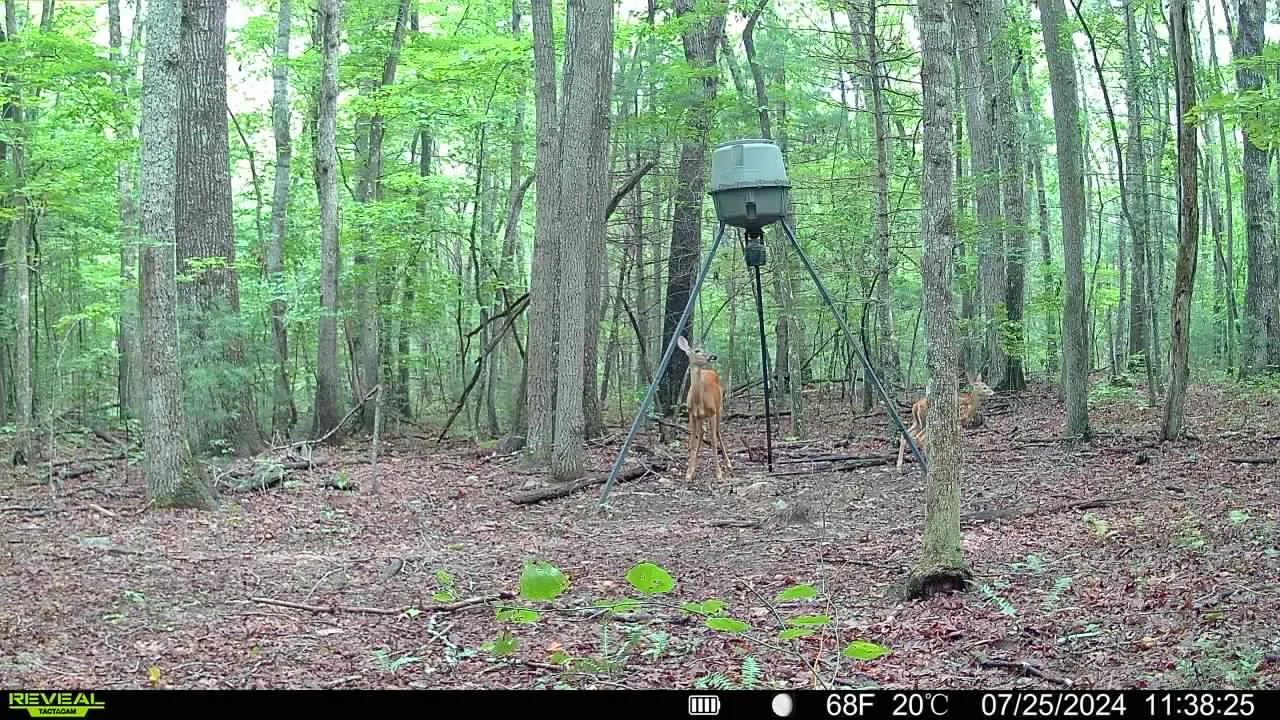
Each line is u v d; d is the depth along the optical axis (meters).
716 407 14.03
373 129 21.78
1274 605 6.30
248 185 26.52
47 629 6.69
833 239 20.36
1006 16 21.78
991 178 19.14
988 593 7.13
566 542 10.36
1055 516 9.94
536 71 15.30
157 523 10.84
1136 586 7.10
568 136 13.96
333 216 18.88
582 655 6.22
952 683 5.50
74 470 14.53
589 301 17.67
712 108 19.53
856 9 17.31
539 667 5.98
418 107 19.36
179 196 15.50
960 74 20.83
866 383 21.58
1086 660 5.76
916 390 25.91
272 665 6.07
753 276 20.52
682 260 21.12
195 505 11.73
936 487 7.35
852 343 13.03
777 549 9.52
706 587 8.14
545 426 15.19
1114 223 32.47
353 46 22.66
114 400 24.25
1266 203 19.12
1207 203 28.48
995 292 21.95
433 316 22.28
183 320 14.95
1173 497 10.35
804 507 10.95
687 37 20.53
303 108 23.92
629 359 28.47
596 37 14.21
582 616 7.21
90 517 11.10
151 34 11.16
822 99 22.17
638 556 9.51
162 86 11.25
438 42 19.34
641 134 20.31
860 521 10.73
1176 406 13.73
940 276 7.31
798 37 20.66
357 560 9.29
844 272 20.05
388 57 21.17
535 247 15.26
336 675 5.87
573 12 15.47
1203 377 21.41
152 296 11.62
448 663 6.10
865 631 6.62
